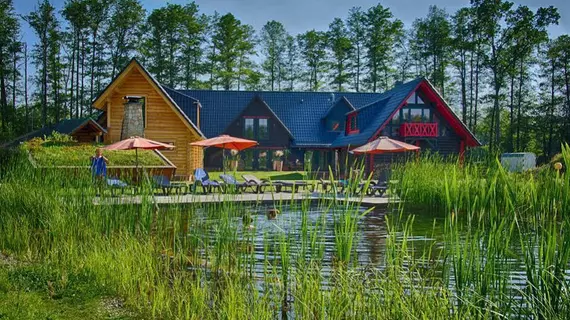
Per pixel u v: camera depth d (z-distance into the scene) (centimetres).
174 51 5678
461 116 5941
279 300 495
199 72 5838
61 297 507
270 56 6606
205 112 4016
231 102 4138
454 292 479
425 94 3083
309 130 4047
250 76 6016
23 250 698
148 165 1806
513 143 5594
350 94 4350
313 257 560
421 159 1631
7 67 5172
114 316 466
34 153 1587
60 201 820
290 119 4109
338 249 568
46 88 5319
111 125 2498
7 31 5022
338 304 441
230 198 758
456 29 5494
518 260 538
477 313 416
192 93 4141
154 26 5506
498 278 456
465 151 3048
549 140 5269
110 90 2458
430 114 3095
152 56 5534
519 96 5459
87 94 5500
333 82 6325
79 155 1711
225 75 5759
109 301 507
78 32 5228
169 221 832
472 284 475
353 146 3238
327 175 3181
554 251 423
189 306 475
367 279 482
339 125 4016
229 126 3834
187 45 5691
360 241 871
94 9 5100
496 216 537
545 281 411
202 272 616
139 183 951
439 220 1151
